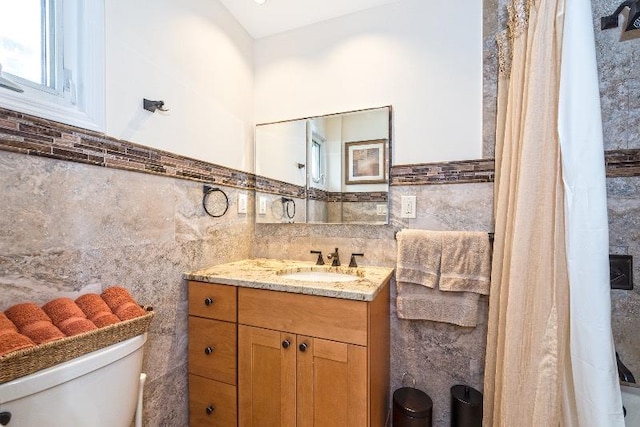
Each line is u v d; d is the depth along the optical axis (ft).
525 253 3.03
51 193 2.86
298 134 5.75
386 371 4.64
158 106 3.90
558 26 2.78
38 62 2.91
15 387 2.09
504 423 3.12
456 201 4.67
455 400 4.25
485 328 4.43
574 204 2.48
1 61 2.66
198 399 4.33
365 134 5.25
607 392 2.28
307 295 3.67
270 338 3.87
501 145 4.24
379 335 4.05
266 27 5.81
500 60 4.25
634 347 3.54
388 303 4.80
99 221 3.29
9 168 2.57
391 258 5.10
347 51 5.42
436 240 4.45
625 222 3.63
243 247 5.81
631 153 3.61
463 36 4.64
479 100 4.54
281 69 5.93
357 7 5.25
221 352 4.17
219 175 5.16
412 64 4.96
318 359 3.60
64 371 2.35
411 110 4.96
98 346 2.63
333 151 5.48
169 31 4.18
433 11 4.83
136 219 3.71
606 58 3.68
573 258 2.46
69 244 3.01
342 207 5.39
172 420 4.19
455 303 4.37
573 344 2.45
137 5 3.71
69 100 3.10
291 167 5.80
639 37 3.54
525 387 2.96
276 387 3.83
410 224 4.96
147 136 3.85
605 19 3.65
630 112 3.60
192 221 4.60
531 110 3.02
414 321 4.83
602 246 2.38
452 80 4.70
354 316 3.43
